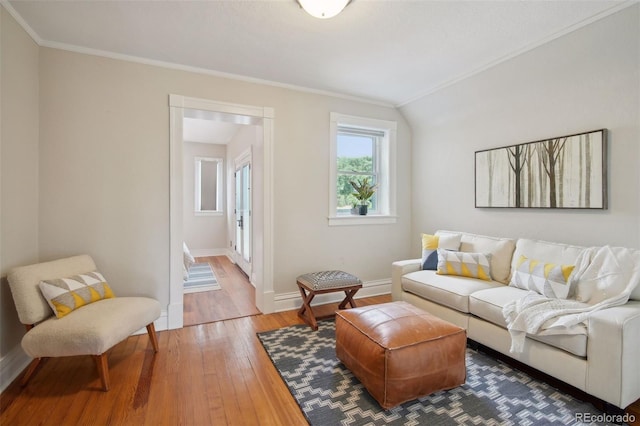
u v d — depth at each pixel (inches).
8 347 80.0
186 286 173.9
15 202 84.6
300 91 137.3
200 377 81.6
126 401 71.4
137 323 85.2
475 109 131.2
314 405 69.8
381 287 159.3
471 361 89.8
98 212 104.4
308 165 139.6
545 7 81.0
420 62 112.7
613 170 90.4
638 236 85.8
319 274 126.9
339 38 96.5
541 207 107.7
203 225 275.0
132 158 108.5
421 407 69.2
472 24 88.7
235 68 117.8
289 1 78.6
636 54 83.6
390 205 161.6
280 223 134.0
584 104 96.1
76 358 91.7
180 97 114.6
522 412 67.4
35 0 77.6
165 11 82.6
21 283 76.3
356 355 75.2
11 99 82.4
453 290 101.1
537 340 77.5
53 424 63.9
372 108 155.3
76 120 101.5
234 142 245.0
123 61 107.3
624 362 63.2
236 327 115.6
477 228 132.7
